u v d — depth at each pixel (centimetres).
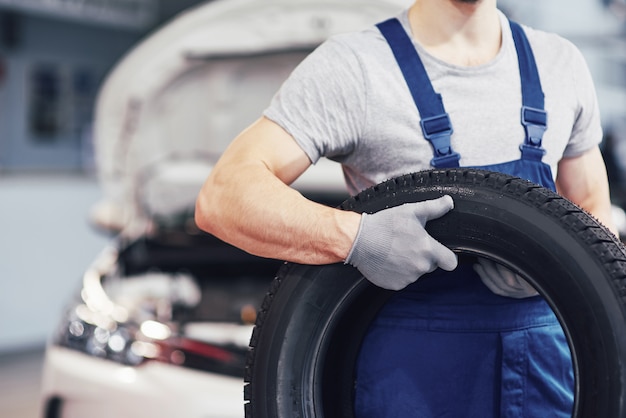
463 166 149
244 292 388
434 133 149
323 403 149
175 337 272
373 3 330
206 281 398
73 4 1598
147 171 395
